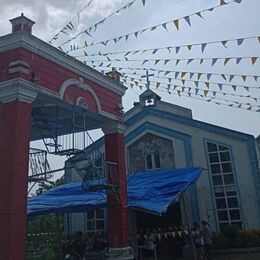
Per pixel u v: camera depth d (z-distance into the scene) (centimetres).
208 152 2241
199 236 1809
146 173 2127
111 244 1384
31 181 1272
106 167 1441
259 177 2102
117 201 1414
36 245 1878
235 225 2031
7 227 983
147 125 2403
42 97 1194
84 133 1380
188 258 1864
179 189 1836
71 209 1850
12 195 1000
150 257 2081
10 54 1140
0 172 1037
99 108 1425
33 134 1491
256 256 1809
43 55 1202
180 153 2292
